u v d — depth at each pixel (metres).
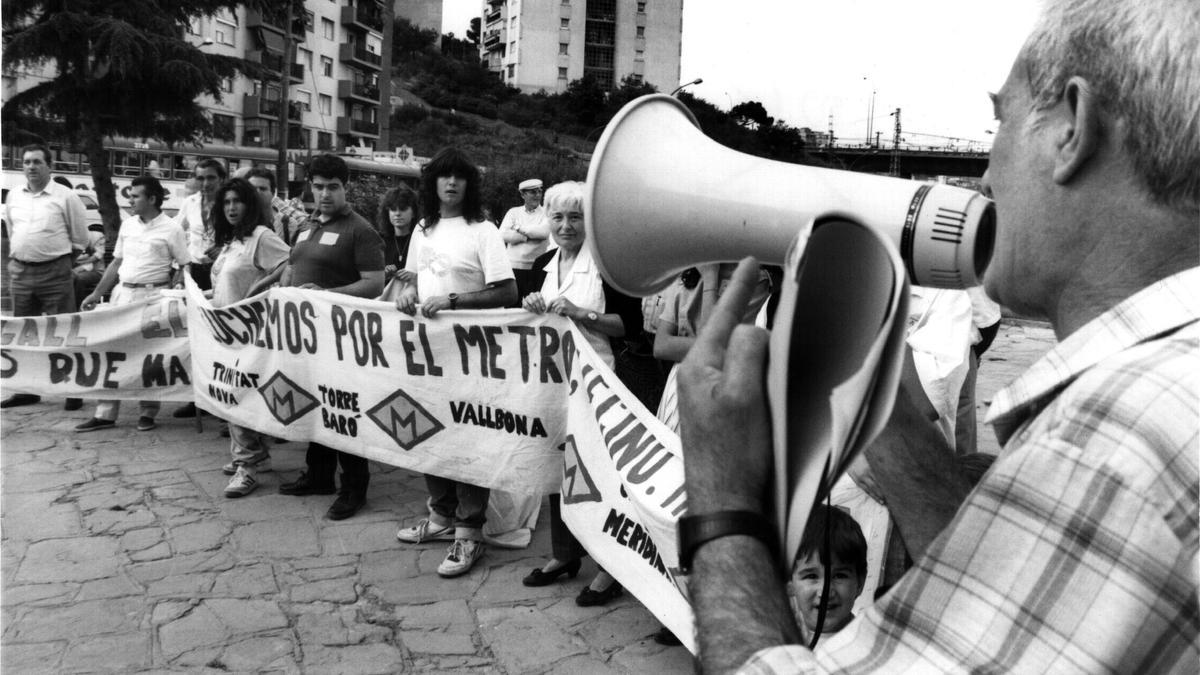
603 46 123.56
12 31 26.52
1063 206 0.74
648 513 2.91
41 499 4.76
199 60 27.00
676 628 2.88
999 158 0.81
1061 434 0.62
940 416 2.77
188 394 6.09
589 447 3.44
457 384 4.02
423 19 142.00
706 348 0.71
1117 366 0.64
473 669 3.05
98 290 6.81
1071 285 0.75
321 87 68.56
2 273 7.54
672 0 124.44
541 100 114.50
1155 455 0.59
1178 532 0.58
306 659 3.11
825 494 0.62
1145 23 0.69
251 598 3.59
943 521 1.02
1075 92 0.73
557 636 3.30
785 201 0.93
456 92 110.38
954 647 0.61
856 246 0.63
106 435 6.12
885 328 0.55
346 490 4.55
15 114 26.28
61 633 3.28
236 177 5.61
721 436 0.67
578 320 3.69
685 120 1.09
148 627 3.33
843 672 0.64
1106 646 0.57
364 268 4.78
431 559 4.02
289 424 4.65
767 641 0.61
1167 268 0.70
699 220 0.96
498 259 4.12
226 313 4.89
